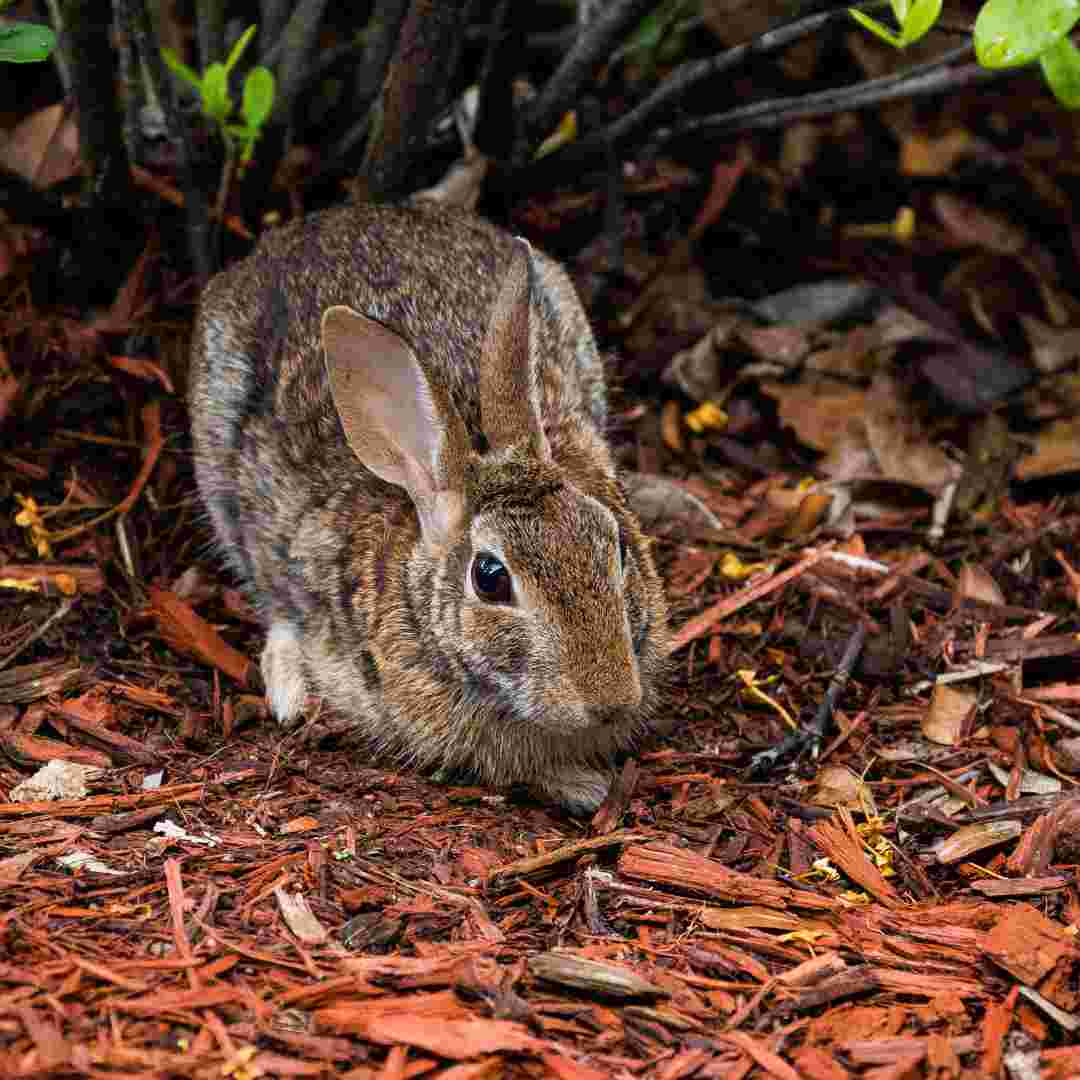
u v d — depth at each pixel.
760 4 10.23
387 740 6.18
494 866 5.25
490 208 8.94
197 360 7.18
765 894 5.14
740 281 9.49
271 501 6.66
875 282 9.48
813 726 6.29
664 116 8.68
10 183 7.77
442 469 5.70
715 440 8.52
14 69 9.00
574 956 4.68
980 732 6.34
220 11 8.23
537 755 5.96
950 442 8.59
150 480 7.52
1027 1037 4.43
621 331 8.92
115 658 6.51
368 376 5.88
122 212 8.06
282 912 4.75
